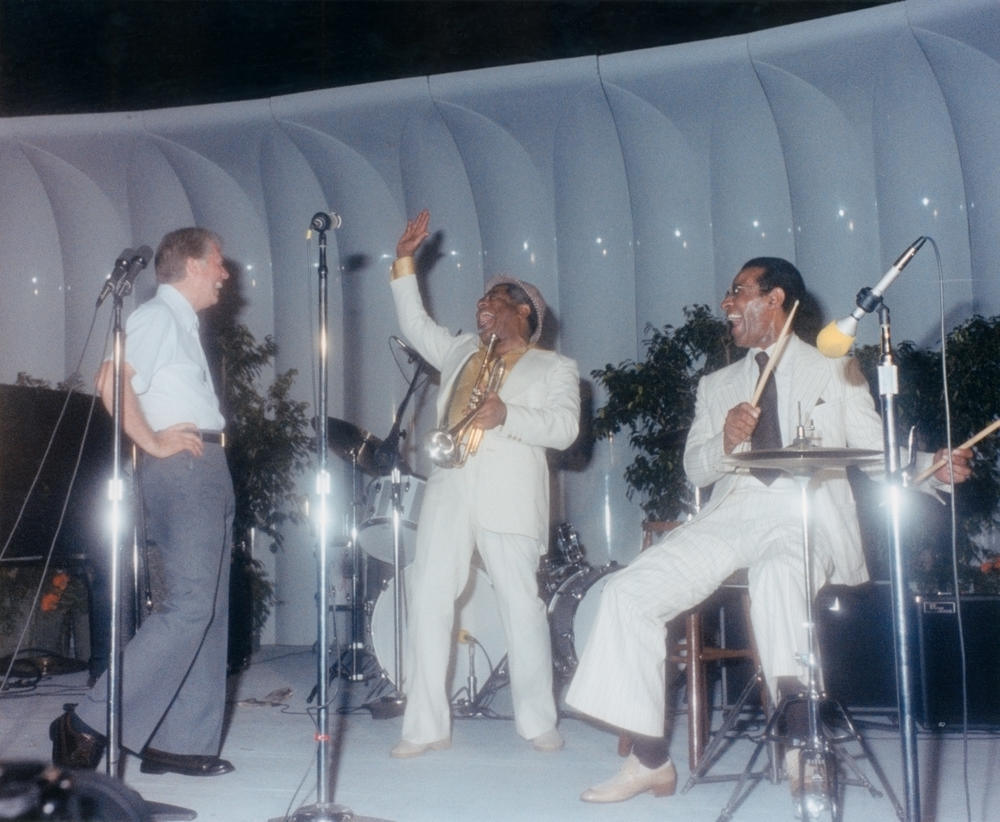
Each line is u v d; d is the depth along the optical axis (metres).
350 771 3.85
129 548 4.11
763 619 3.23
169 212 8.00
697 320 6.28
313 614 7.53
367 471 5.81
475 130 7.32
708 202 7.18
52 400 5.32
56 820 2.19
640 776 3.38
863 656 4.34
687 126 7.04
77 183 8.01
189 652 3.47
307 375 7.85
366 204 7.73
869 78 6.49
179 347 3.56
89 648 6.52
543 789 3.58
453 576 4.21
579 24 7.27
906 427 5.63
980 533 5.86
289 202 7.79
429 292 7.69
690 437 3.75
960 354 5.66
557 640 5.16
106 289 3.14
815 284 6.89
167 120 7.61
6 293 8.16
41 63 7.61
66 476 5.42
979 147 6.36
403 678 5.05
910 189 6.63
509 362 4.34
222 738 4.39
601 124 7.15
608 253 7.39
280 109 7.41
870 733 4.32
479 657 5.09
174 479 3.47
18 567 6.03
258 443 6.99
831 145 6.76
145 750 3.65
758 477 3.51
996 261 6.40
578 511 7.35
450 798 3.46
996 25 5.96
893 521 2.52
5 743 4.30
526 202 7.49
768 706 3.91
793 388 3.54
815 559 3.30
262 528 7.29
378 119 7.38
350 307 7.79
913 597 4.30
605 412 6.25
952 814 3.15
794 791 3.13
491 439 4.21
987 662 4.24
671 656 4.47
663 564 3.40
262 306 7.98
